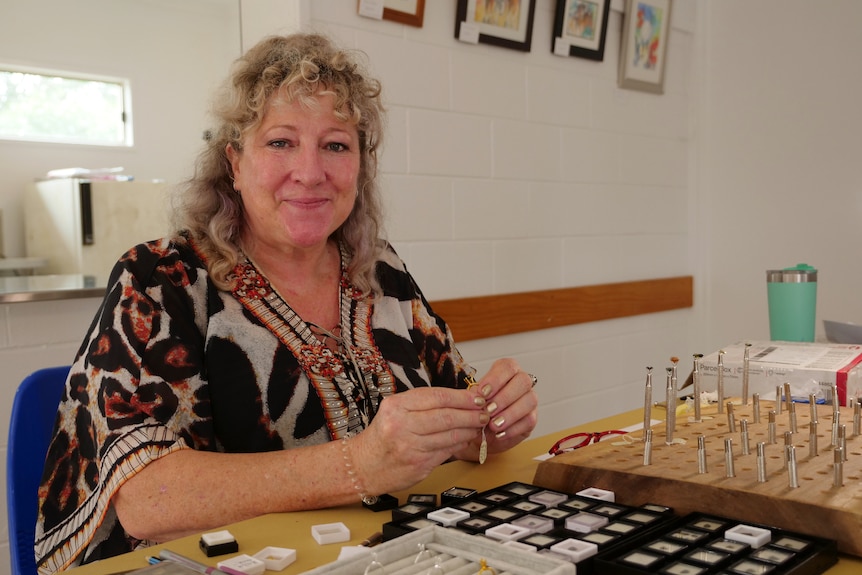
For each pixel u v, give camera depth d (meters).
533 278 2.69
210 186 1.25
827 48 3.00
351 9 2.14
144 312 1.10
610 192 2.96
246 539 0.84
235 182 1.24
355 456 0.94
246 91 1.18
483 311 2.48
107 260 4.63
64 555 1.04
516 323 2.59
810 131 3.06
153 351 1.08
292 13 2.03
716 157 3.24
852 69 2.96
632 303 3.02
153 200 4.72
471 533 0.78
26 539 1.16
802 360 1.44
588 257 2.88
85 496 1.04
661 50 3.06
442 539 0.75
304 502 0.94
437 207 2.38
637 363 3.11
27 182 5.63
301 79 1.15
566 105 2.76
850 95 2.97
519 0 2.52
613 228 2.98
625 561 0.69
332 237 1.36
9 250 5.57
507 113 2.56
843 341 1.73
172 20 6.23
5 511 1.84
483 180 2.51
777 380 1.42
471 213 2.48
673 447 1.04
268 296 1.22
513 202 2.61
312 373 1.19
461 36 2.39
